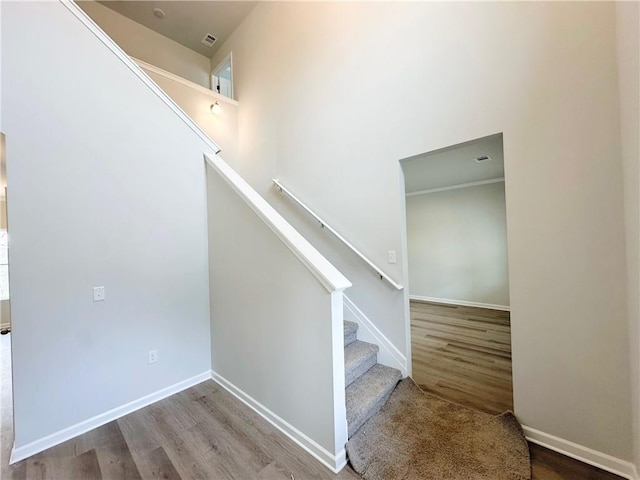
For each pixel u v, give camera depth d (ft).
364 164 8.94
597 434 5.20
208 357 8.99
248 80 14.35
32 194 5.97
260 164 13.35
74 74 6.57
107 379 6.93
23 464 5.55
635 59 4.36
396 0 8.14
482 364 9.49
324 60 10.24
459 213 18.34
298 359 6.05
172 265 8.24
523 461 5.17
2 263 14.62
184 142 8.64
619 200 4.92
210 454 5.71
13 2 5.82
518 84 5.99
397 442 5.71
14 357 5.73
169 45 16.21
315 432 5.68
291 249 6.07
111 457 5.69
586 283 5.27
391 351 8.28
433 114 7.33
